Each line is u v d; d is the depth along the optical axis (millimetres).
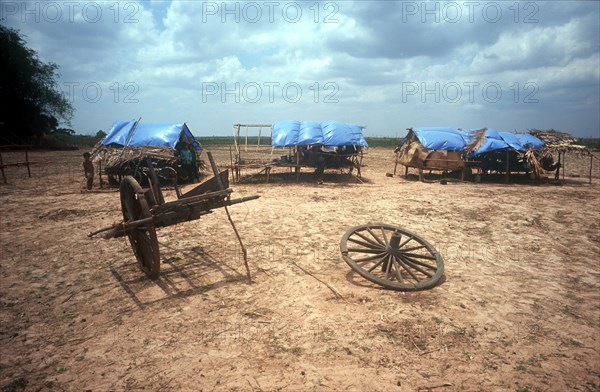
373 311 5863
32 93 45438
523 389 4113
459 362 4586
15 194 15961
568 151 21047
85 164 16750
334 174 24125
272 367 4438
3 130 42062
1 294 6508
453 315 5797
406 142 23656
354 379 4219
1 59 41875
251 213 12555
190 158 19312
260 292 6547
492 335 5246
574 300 6465
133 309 5938
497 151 21281
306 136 19734
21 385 4172
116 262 7992
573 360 4688
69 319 5656
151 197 6496
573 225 11469
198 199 6625
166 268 7648
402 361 4578
